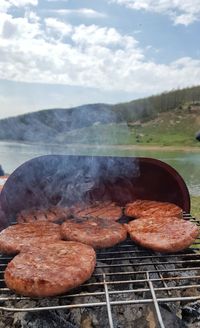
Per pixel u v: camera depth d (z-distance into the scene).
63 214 3.23
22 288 1.80
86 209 3.40
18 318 2.13
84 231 2.58
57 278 1.81
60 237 2.64
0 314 2.17
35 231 2.68
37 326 2.08
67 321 2.14
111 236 2.48
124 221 3.36
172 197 3.64
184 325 2.21
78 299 2.24
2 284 2.41
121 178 3.73
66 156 3.24
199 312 2.26
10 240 2.45
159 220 2.83
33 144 5.79
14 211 3.31
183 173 7.18
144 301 1.63
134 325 2.23
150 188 3.71
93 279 2.41
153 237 2.46
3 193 3.04
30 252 2.18
